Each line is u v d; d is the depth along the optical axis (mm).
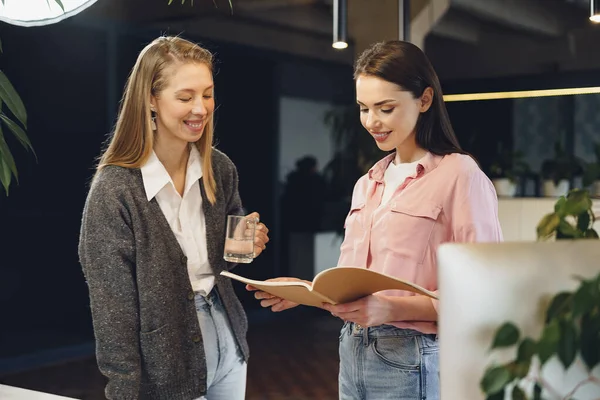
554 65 4137
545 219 1184
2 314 5672
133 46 6230
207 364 1918
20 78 5773
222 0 6066
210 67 1900
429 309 1661
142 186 1864
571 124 4465
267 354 5668
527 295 877
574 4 4051
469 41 4324
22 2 2285
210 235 1963
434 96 1770
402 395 1715
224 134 6484
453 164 1716
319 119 6340
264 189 6559
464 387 893
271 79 6434
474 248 896
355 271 1397
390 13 4934
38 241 5898
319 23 6160
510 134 4586
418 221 1712
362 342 1766
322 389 4812
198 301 1921
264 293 1879
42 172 5918
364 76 1729
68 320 6039
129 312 1808
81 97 6098
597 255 877
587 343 802
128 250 1811
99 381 5219
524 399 833
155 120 1922
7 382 5223
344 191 6344
